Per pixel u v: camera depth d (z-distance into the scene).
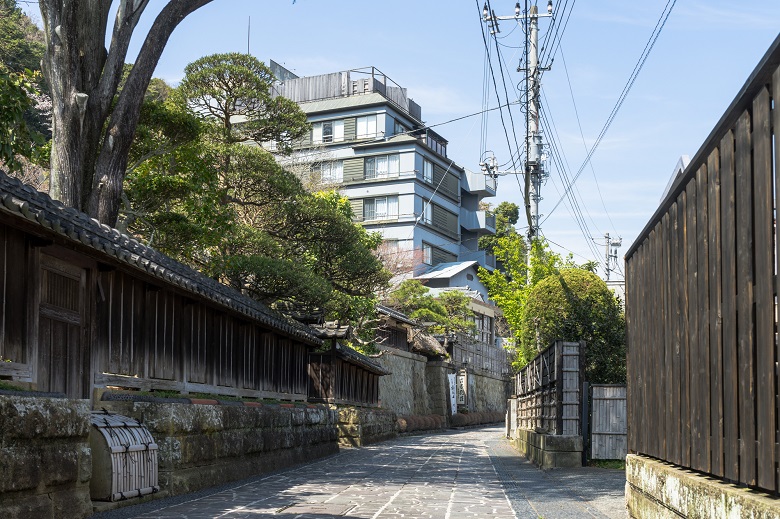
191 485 12.02
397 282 54.84
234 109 22.66
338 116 66.19
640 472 9.12
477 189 74.50
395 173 64.56
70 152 15.16
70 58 15.31
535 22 25.95
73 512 8.37
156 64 16.20
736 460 5.37
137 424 10.62
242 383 17.97
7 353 8.66
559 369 18.20
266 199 22.45
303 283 20.39
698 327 6.47
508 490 13.28
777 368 4.52
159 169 18.36
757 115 4.83
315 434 21.97
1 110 9.92
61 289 10.16
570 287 24.58
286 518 9.13
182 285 12.49
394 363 46.59
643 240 9.39
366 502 11.04
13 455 7.23
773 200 4.59
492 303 71.12
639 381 9.74
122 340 11.79
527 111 26.28
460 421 55.28
